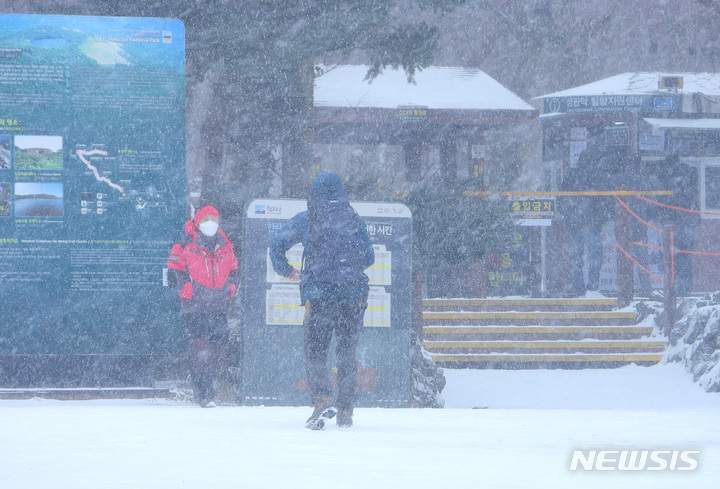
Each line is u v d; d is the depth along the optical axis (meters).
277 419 24.08
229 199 41.16
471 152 64.06
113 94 35.09
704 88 65.62
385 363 35.56
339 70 67.56
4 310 34.38
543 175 68.38
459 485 11.75
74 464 13.87
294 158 42.88
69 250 34.78
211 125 43.00
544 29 98.19
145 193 35.25
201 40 38.72
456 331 57.19
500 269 62.38
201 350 33.25
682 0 97.19
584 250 62.44
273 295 35.22
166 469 13.29
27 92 34.53
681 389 47.00
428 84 66.75
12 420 22.66
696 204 64.62
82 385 35.53
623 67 102.75
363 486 11.61
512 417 26.03
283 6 39.75
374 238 35.91
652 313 59.81
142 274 35.16
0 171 34.34
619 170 62.81
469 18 96.25
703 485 12.00
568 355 56.25
